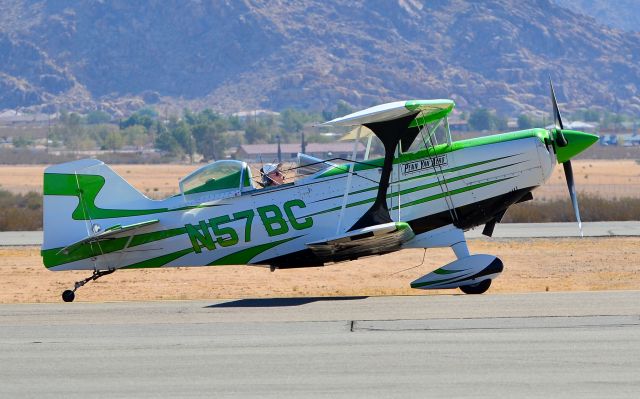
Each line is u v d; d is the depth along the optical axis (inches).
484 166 2657.5
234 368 1759.4
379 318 2191.2
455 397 1560.0
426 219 2645.2
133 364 1803.6
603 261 3715.6
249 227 2645.2
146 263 2682.1
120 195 2679.6
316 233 2635.3
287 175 2679.6
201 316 2285.9
